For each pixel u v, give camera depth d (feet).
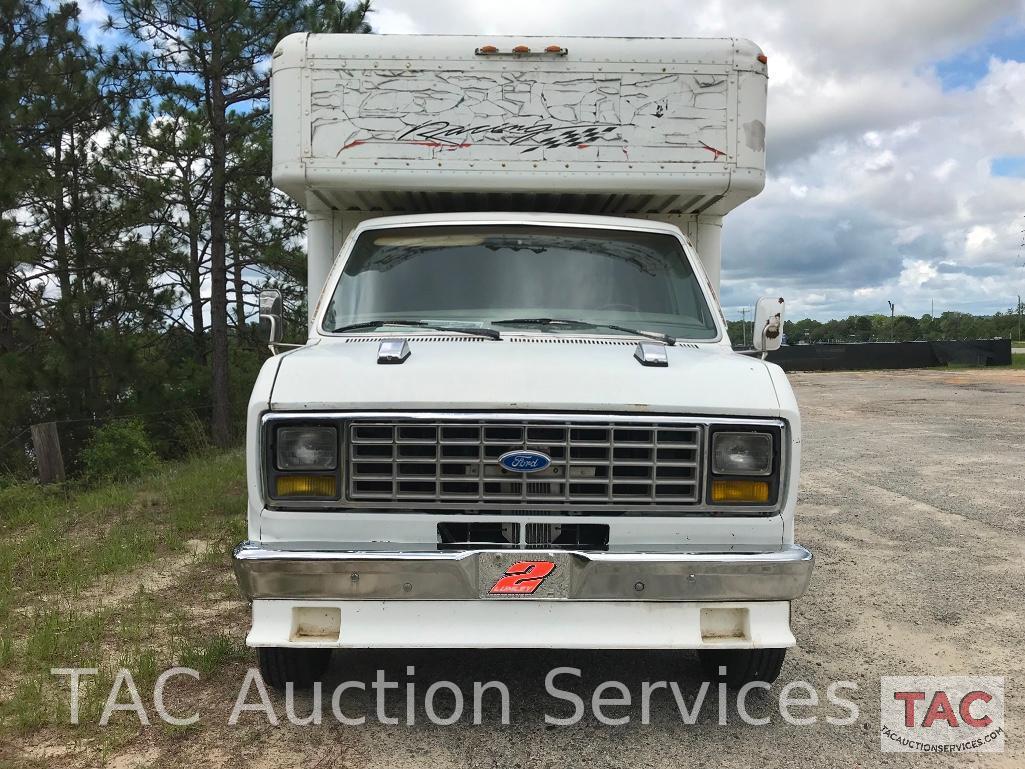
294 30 47.70
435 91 14.82
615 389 10.54
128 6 46.55
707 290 14.62
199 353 58.34
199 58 48.32
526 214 15.12
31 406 41.81
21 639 14.46
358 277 14.34
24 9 42.78
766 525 10.64
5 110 40.19
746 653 12.30
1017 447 38.22
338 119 14.79
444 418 10.36
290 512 10.54
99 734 11.16
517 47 14.76
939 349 115.96
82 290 44.34
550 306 14.08
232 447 48.14
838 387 78.48
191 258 54.85
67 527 23.39
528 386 10.52
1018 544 21.38
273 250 53.88
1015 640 14.87
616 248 14.84
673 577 10.35
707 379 10.81
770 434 10.55
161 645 14.21
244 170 51.16
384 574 10.27
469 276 14.33
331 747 10.99
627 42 14.90
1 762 10.40
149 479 32.50
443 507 10.48
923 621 15.84
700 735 11.44
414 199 15.96
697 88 14.93
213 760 10.59
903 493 27.94
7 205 37.93
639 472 10.51
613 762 10.72
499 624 10.50
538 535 10.66
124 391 45.80
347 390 10.47
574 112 14.89
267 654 12.01
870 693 12.78
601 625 10.52
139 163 50.80
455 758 10.77
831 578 18.56
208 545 20.67
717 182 14.99
